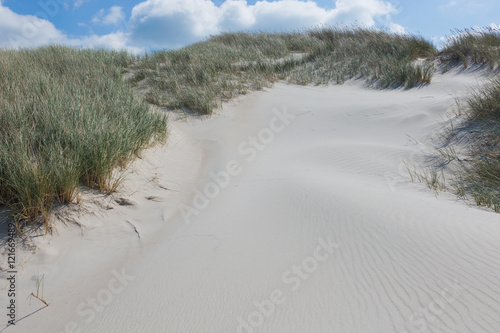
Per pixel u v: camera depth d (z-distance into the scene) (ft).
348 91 36.04
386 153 19.67
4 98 16.31
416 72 35.32
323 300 7.07
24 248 9.89
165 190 15.37
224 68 39.17
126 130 16.72
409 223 9.46
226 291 8.06
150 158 17.88
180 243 10.89
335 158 19.21
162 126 21.83
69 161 12.28
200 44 57.06
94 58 35.86
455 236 8.44
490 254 7.47
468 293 6.40
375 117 25.99
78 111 15.87
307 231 10.27
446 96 27.53
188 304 7.82
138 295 8.48
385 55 42.65
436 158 18.31
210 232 11.39
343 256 8.55
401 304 6.48
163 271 9.41
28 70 23.03
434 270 7.29
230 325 6.88
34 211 10.74
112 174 14.33
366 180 15.64
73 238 10.83
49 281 9.15
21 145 11.93
